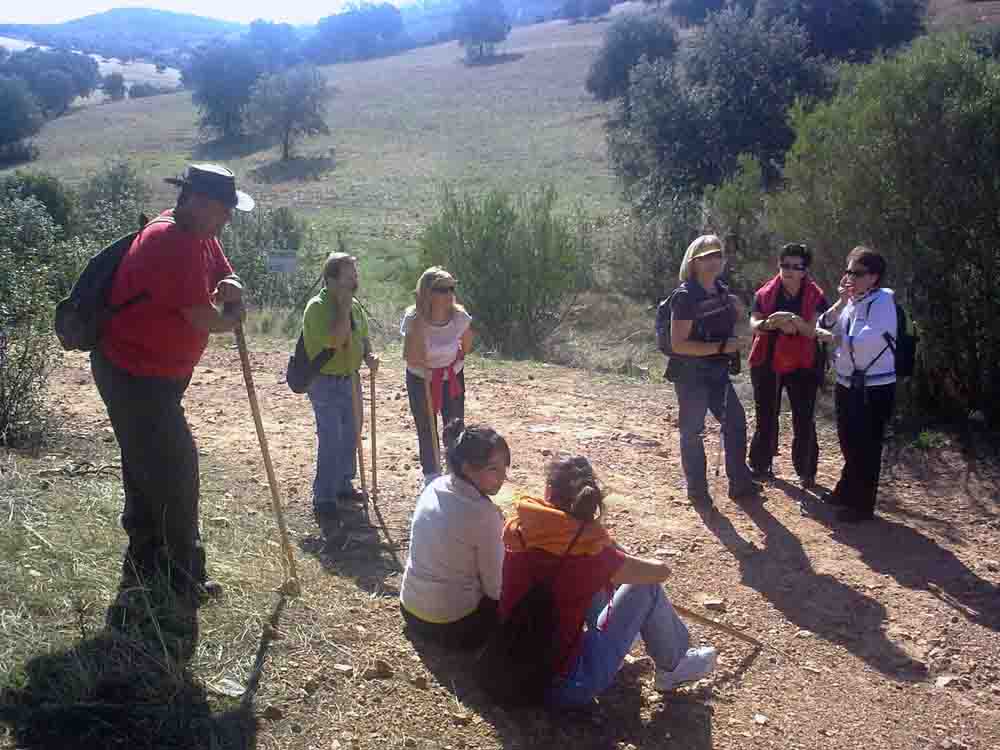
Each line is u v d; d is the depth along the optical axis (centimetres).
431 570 443
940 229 816
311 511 611
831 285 907
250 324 1371
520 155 5950
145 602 417
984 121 791
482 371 1095
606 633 416
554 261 1456
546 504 405
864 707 454
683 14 8862
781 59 3206
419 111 8238
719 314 648
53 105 10738
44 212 873
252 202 424
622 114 5438
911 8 5019
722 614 530
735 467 686
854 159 852
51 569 452
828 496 700
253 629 438
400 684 420
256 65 8344
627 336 1730
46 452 655
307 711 390
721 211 1962
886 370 636
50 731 343
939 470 754
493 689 405
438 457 625
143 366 416
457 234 1485
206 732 362
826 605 545
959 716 452
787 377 710
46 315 705
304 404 884
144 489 435
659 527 637
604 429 859
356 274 585
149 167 6550
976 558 608
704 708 440
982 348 824
